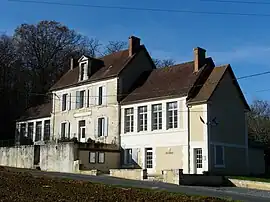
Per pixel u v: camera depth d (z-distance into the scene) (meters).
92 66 49.56
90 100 48.22
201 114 38.81
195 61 42.91
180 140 39.66
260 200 22.17
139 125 43.25
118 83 45.59
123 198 18.70
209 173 37.16
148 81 46.00
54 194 19.11
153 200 18.55
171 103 41.19
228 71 42.03
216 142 39.03
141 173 34.94
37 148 46.16
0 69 67.88
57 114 52.09
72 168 40.91
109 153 43.16
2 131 64.25
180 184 32.22
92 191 20.77
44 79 72.50
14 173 29.59
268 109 77.44
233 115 41.84
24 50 72.19
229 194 24.95
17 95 68.69
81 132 48.97
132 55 47.91
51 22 75.25
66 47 76.06
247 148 43.09
